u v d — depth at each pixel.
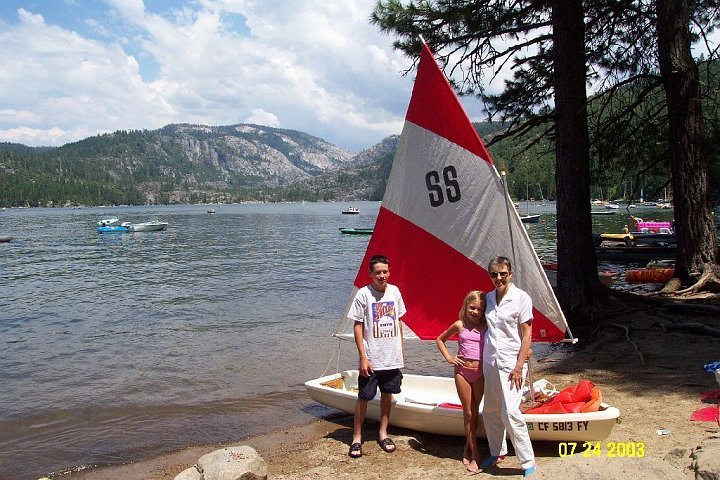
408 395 7.33
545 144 19.52
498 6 13.48
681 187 13.39
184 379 10.04
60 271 29.00
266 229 68.75
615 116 15.04
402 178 7.16
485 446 5.97
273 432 7.27
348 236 55.28
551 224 59.38
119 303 19.14
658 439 5.68
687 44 12.85
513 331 4.94
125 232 63.59
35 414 8.40
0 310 18.11
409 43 13.83
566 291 12.27
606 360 9.14
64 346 13.02
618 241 30.30
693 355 8.92
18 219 106.69
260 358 11.36
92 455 6.85
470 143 6.64
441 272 6.98
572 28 12.18
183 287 22.72
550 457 5.49
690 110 13.06
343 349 11.97
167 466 6.44
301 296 19.89
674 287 13.34
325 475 5.54
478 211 6.70
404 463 5.68
